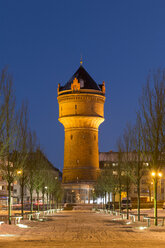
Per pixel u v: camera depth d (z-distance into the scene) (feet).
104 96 456.45
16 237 85.20
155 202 116.98
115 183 249.14
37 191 199.11
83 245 69.51
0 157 118.11
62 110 450.71
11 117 115.65
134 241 77.30
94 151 445.37
